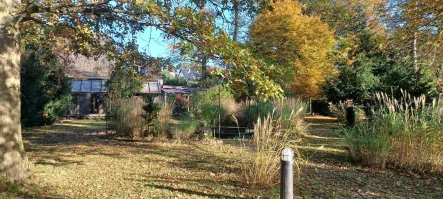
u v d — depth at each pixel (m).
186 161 8.02
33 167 6.64
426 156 7.19
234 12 6.89
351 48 21.17
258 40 18.92
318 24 20.41
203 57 5.23
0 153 5.09
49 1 5.45
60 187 5.40
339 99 19.77
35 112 17.27
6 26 5.09
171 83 43.31
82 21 6.65
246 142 10.71
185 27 5.13
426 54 11.02
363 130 8.35
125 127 12.43
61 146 10.30
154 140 11.67
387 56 16.77
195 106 15.85
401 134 7.42
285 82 18.08
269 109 13.62
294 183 6.00
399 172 7.14
